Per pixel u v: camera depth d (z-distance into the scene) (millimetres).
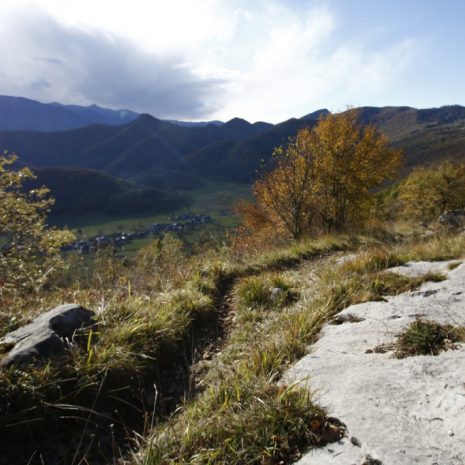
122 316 4734
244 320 5473
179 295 5812
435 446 2262
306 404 2854
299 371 3486
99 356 3676
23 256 10742
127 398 3631
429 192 40688
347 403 2842
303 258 9609
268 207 18453
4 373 3180
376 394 2883
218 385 3457
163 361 4301
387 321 4336
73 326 4105
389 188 55250
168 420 3260
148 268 8148
